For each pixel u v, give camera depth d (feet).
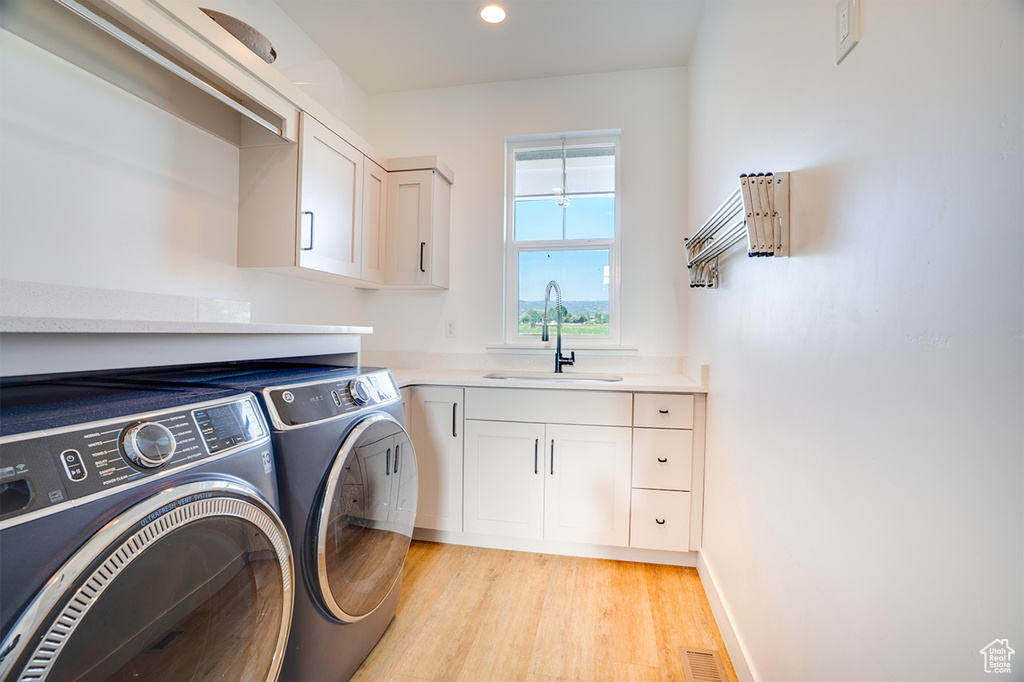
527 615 5.49
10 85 3.90
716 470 5.86
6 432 1.90
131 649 2.17
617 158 8.92
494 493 7.11
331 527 3.66
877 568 2.36
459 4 6.93
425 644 4.94
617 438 6.77
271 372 4.66
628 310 8.65
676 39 7.75
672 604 5.76
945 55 1.94
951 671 1.83
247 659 2.89
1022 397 1.53
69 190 4.34
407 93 9.38
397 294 9.44
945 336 1.91
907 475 2.14
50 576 1.84
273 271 6.75
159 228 5.23
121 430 2.28
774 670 3.73
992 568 1.64
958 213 1.85
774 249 3.67
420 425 7.33
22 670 1.76
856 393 2.60
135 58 4.88
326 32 7.59
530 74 8.81
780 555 3.66
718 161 6.05
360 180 7.54
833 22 2.95
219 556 2.63
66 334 2.54
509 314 9.29
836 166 2.89
